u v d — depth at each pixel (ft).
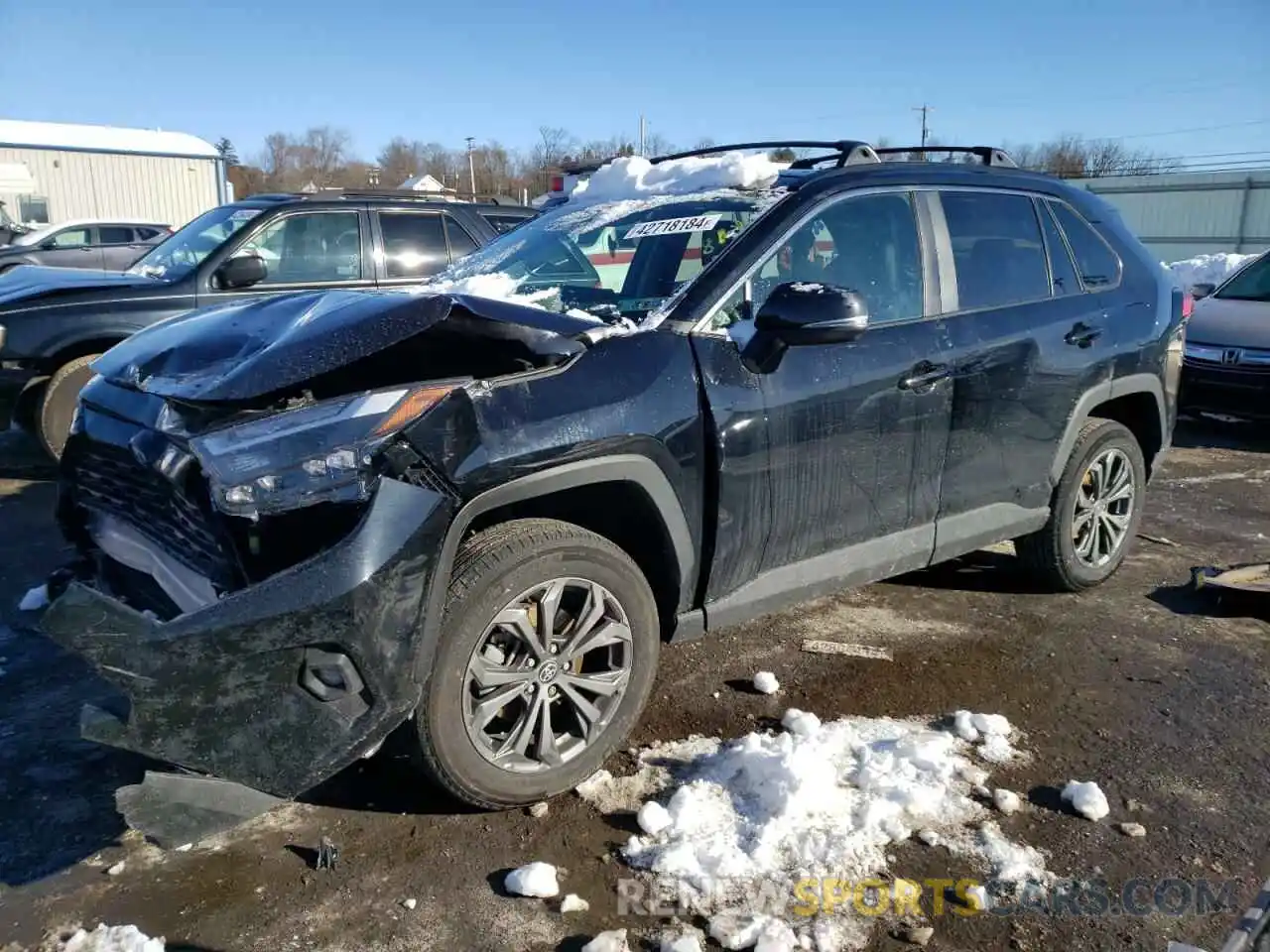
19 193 82.43
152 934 8.38
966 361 12.87
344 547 8.30
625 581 10.21
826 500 11.79
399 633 8.49
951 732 11.58
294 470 8.57
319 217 24.95
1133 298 15.40
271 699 8.18
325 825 9.86
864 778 10.41
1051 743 11.43
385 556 8.36
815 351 11.49
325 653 8.30
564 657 9.94
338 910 8.68
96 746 11.34
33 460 24.54
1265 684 12.90
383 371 9.92
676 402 10.34
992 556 17.54
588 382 9.86
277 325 10.69
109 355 11.76
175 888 8.95
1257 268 30.53
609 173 14.60
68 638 7.77
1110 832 9.77
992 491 13.83
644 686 10.59
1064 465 14.76
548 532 9.69
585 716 10.22
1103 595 15.92
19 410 22.66
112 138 90.02
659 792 10.36
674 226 12.36
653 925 8.49
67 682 12.86
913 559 13.07
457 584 9.16
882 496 12.40
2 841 9.57
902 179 13.01
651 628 10.55
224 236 24.56
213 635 7.93
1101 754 11.19
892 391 12.10
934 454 12.82
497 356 9.95
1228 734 11.66
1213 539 18.88
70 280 23.54
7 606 15.24
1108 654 13.78
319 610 8.15
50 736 11.54
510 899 8.82
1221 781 10.69
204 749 8.03
